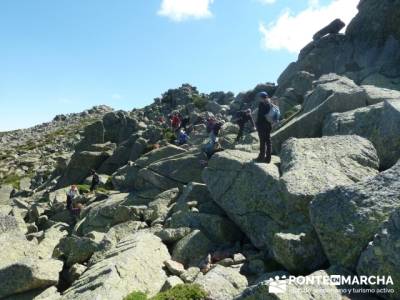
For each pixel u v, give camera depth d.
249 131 38.03
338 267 12.26
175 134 51.62
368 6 49.09
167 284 14.17
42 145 104.81
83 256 20.59
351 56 48.88
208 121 37.66
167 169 32.09
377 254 11.08
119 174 40.91
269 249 16.12
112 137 61.34
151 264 16.14
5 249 20.70
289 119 30.53
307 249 13.45
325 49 51.81
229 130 39.38
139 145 48.38
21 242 21.67
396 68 42.34
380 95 25.52
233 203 19.22
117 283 13.84
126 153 50.97
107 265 15.20
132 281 14.47
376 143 20.20
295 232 14.15
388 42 45.78
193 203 23.03
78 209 34.81
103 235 24.09
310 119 24.95
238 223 18.55
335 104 24.86
